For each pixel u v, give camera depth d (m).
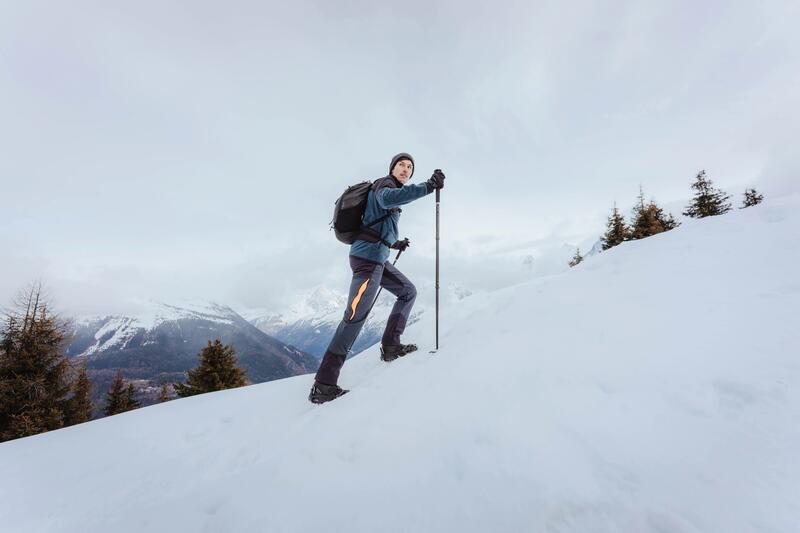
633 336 1.85
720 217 3.91
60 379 15.38
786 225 2.93
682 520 0.88
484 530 1.01
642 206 21.11
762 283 2.05
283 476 1.48
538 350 2.00
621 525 0.92
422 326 4.21
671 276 2.57
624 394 1.42
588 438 1.24
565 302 2.69
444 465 1.32
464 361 2.19
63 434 2.91
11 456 2.48
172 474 2.01
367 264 2.90
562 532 0.94
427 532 1.04
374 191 2.94
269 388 3.68
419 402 1.86
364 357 3.88
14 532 1.55
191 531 1.25
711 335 1.66
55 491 1.94
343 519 1.16
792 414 1.12
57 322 15.75
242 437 2.40
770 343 1.49
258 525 1.21
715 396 1.29
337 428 1.87
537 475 1.15
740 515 0.86
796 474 0.92
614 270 3.16
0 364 14.02
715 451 1.07
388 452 1.50
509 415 1.50
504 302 3.40
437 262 3.07
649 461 1.09
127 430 2.86
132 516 1.42
